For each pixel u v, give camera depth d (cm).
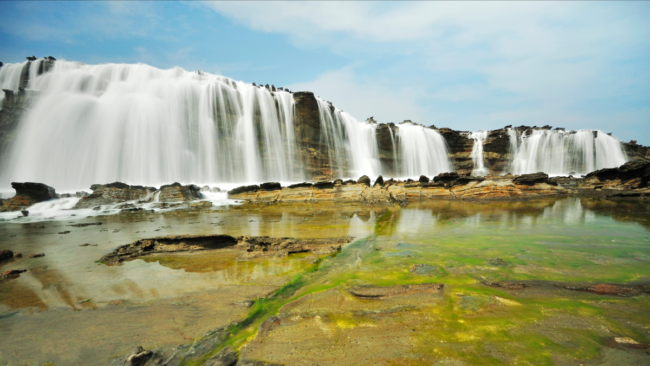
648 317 486
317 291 602
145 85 3169
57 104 2848
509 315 497
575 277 668
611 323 468
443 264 768
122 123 2884
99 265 783
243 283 658
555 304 536
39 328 479
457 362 377
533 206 2009
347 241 1023
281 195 2341
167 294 603
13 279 685
